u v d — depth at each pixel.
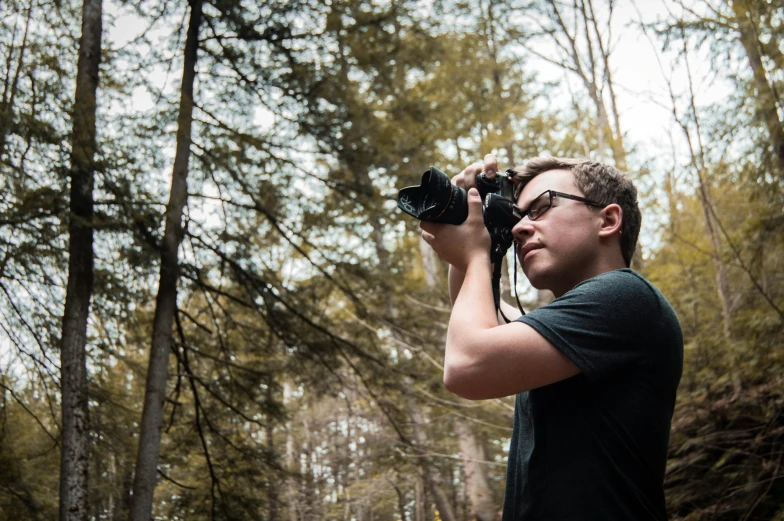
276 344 8.80
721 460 6.37
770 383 6.64
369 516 25.73
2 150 6.35
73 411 6.84
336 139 8.00
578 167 1.31
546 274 1.27
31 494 7.65
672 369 1.16
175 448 8.44
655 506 1.11
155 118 7.35
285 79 7.92
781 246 6.33
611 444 1.09
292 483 10.48
